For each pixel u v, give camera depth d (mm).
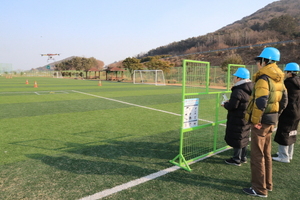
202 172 3506
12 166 3641
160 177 3307
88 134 5605
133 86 26547
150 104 11047
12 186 2992
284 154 3963
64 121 7051
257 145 2836
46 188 2943
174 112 8859
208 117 7336
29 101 11727
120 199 2699
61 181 3139
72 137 5328
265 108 2746
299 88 3691
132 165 3734
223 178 3314
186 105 3627
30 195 2770
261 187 2824
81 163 3795
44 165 3695
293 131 3883
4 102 11273
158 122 7059
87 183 3088
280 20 75562
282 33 72312
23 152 4293
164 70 38125
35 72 79500
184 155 4215
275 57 2727
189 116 3709
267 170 2953
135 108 9758
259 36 78625
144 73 41688
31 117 7617
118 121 7137
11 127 6234
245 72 3508
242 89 3463
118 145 4785
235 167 3729
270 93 2701
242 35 86312
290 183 3201
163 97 14352
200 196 2805
